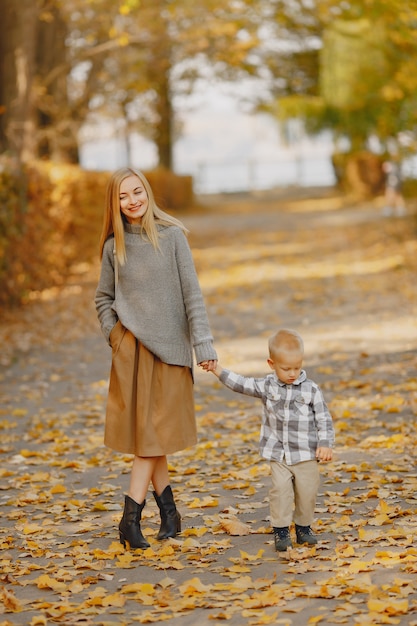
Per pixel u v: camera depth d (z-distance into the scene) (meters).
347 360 12.95
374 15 22.94
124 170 6.53
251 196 59.38
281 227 36.56
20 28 25.69
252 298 19.58
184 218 44.59
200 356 6.38
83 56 29.39
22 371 13.81
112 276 6.64
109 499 7.77
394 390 11.04
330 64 37.25
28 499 7.80
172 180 49.50
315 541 6.26
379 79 27.48
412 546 6.06
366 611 5.08
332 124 49.22
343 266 23.73
